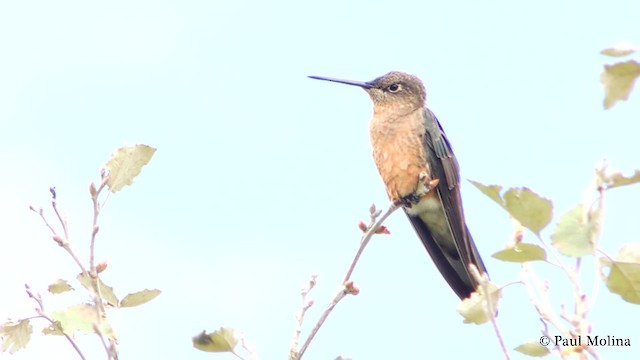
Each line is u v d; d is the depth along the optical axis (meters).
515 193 5.55
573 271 5.53
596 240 5.48
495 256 5.67
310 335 6.97
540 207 5.54
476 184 5.62
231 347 6.57
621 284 5.45
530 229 5.61
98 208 6.91
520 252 5.60
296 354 6.82
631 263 5.36
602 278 5.47
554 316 5.68
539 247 5.55
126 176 7.05
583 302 5.48
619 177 5.45
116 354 6.55
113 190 7.02
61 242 6.76
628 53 4.98
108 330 6.60
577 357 5.44
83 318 6.64
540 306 5.78
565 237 5.52
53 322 6.62
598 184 5.52
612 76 5.16
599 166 5.53
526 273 6.03
